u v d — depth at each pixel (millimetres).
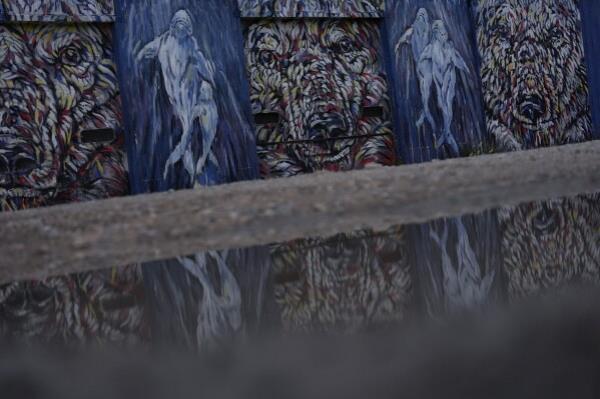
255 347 1877
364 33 14555
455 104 15391
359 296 2627
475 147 15648
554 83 17141
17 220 7766
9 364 1952
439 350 1490
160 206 7375
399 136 14648
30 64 11680
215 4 12859
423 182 7293
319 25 14078
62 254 4844
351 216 5332
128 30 12188
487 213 4848
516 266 2951
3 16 11258
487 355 1377
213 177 12828
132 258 4359
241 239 4695
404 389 1202
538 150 13914
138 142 12266
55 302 3195
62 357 2018
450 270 3029
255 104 13461
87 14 11867
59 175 11906
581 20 17719
